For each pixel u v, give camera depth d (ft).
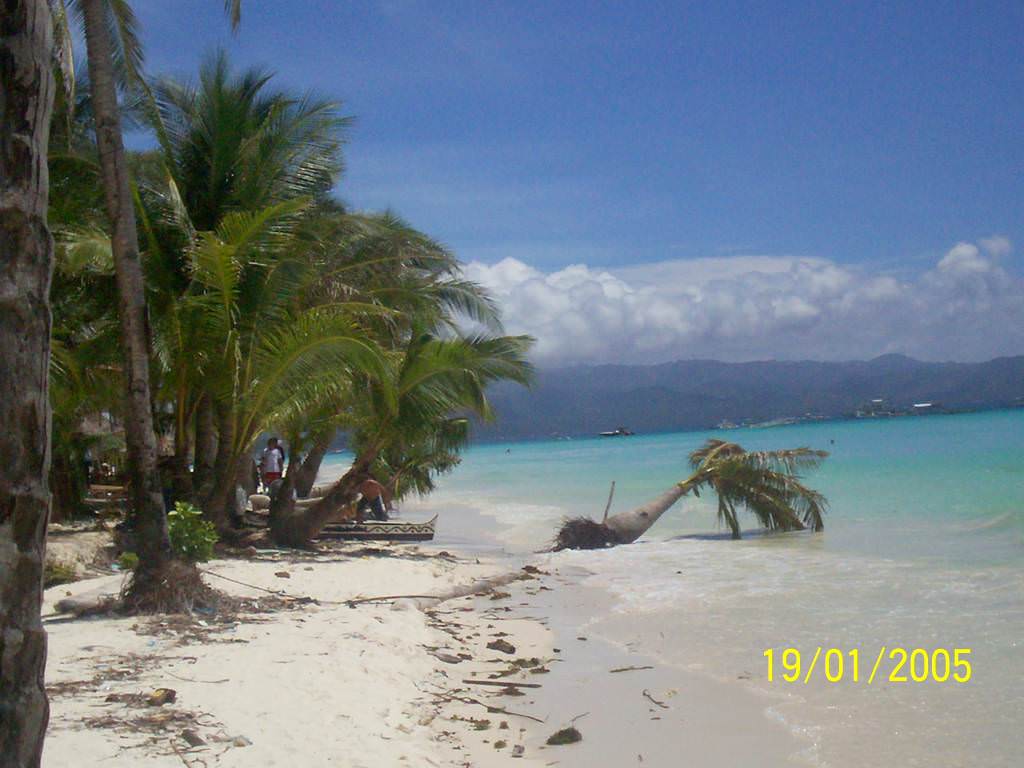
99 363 53.01
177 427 53.98
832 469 122.83
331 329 48.78
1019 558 47.03
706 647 32.09
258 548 56.24
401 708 24.23
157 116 52.75
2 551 7.90
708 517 81.35
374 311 55.36
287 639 29.94
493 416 60.90
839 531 65.31
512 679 28.86
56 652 27.14
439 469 79.66
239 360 49.16
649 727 24.11
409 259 70.18
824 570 46.57
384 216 68.08
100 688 23.27
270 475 78.28
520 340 60.08
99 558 47.03
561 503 107.04
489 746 22.25
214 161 54.60
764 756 21.80
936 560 48.03
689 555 55.77
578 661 31.09
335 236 64.59
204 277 47.44
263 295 49.47
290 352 49.14
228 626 31.76
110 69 33.99
